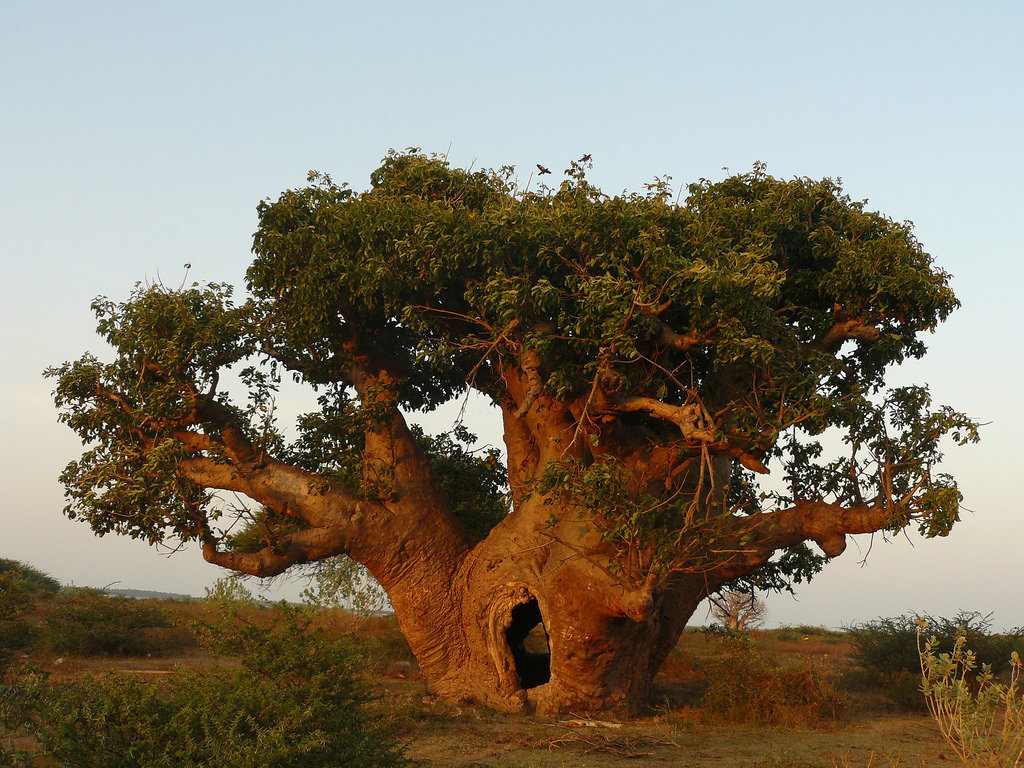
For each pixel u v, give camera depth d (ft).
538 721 47.67
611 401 48.32
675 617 54.29
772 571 62.85
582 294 46.57
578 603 48.85
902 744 42.60
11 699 25.11
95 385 55.16
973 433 46.55
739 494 60.95
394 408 59.06
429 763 34.83
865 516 48.85
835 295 50.85
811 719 48.91
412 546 56.24
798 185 54.54
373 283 49.60
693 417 45.06
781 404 46.52
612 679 50.55
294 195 55.11
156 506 49.34
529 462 56.59
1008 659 63.82
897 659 65.67
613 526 46.24
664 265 43.93
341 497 56.18
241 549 69.82
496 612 53.06
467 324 53.06
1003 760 20.57
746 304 43.70
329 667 28.76
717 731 46.29
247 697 24.54
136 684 24.76
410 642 56.08
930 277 50.34
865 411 47.98
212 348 54.90
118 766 23.18
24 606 61.46
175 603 113.91
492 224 46.57
